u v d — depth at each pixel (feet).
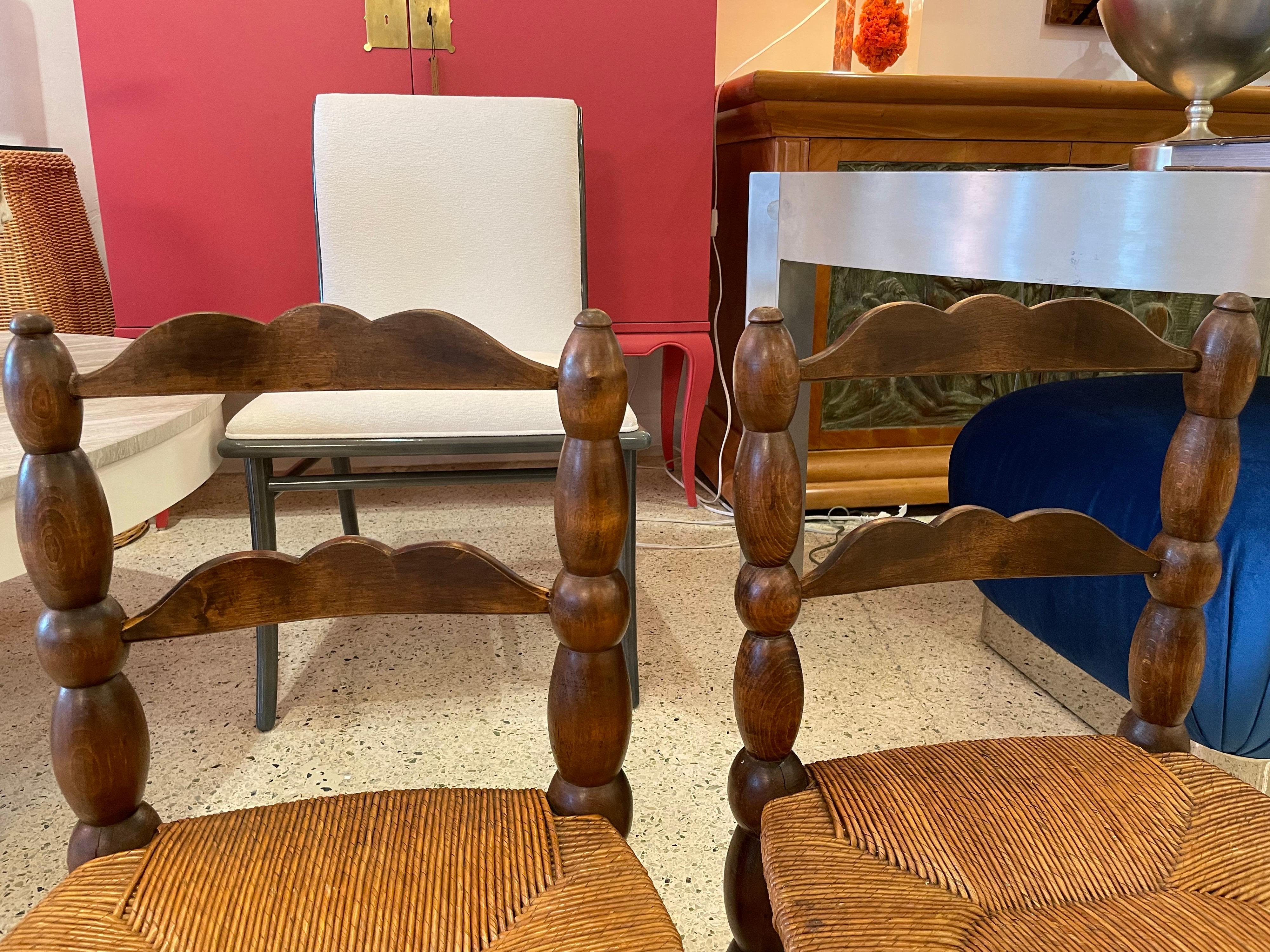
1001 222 2.59
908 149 6.53
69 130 7.51
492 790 2.06
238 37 5.98
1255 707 3.09
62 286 6.91
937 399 7.23
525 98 5.29
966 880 1.77
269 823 1.91
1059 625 3.88
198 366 1.73
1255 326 1.95
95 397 1.71
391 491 7.96
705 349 7.07
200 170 6.15
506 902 1.71
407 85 6.22
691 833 3.72
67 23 7.33
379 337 1.77
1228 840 1.88
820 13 8.10
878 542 1.94
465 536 6.87
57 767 1.81
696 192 6.77
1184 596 2.10
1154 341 1.95
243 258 6.33
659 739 4.36
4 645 5.27
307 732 4.41
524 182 5.22
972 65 8.20
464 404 4.12
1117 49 3.07
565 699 1.92
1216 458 2.00
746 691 2.03
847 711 4.58
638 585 6.08
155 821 1.95
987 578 2.03
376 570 1.84
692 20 6.45
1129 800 1.99
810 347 5.04
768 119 6.28
